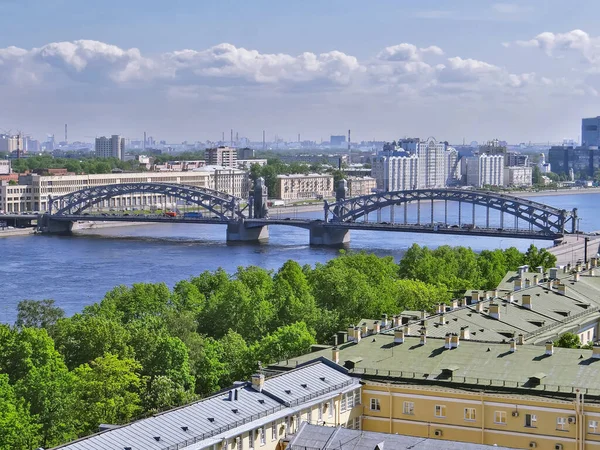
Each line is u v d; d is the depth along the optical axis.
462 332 163.00
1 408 143.00
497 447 107.62
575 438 127.19
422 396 135.12
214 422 117.44
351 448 108.75
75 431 155.62
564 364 137.25
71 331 193.25
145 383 172.88
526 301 189.12
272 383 131.50
